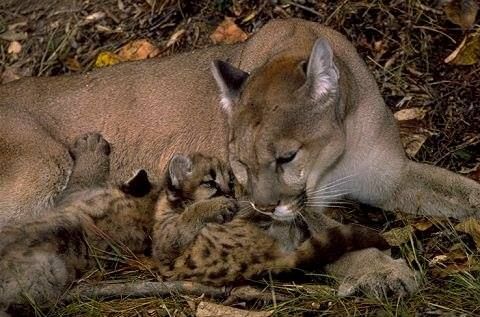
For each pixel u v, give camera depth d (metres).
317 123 9.58
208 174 10.87
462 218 11.24
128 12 15.07
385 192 11.47
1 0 15.85
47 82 12.17
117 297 10.10
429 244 10.55
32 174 11.34
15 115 11.66
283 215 9.61
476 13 13.49
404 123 12.47
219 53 11.91
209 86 11.66
